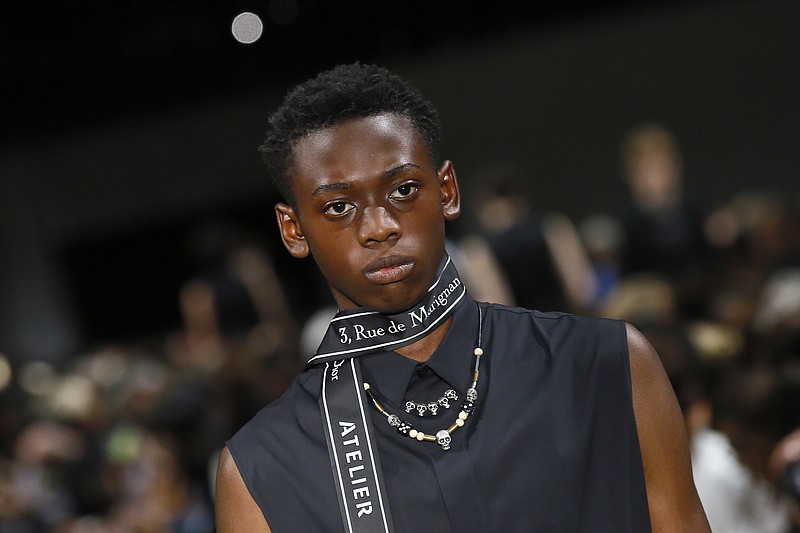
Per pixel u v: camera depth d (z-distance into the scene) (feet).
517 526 10.73
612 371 11.28
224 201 80.23
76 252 83.46
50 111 73.92
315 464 11.16
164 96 73.20
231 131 78.64
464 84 72.84
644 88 70.33
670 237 45.93
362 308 11.28
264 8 66.13
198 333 50.14
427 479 10.92
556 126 72.18
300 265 79.10
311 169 10.91
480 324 11.59
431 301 11.27
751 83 68.28
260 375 32.65
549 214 72.38
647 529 10.98
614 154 71.05
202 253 50.39
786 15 67.31
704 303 35.27
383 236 10.75
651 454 11.25
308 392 11.51
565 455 10.91
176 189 80.53
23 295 83.25
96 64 70.44
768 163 68.28
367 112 10.94
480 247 41.06
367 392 11.31
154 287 82.79
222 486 11.43
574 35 70.95
